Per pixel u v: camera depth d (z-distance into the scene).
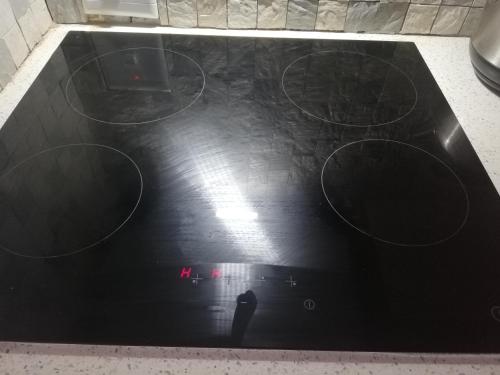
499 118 0.75
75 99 0.75
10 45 0.78
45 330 0.45
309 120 0.73
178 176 0.62
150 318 0.46
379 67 0.86
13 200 0.59
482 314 0.47
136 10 0.91
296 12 0.91
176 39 0.91
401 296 0.49
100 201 0.58
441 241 0.55
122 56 0.86
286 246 0.53
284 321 0.46
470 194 0.61
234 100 0.77
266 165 0.65
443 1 0.89
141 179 0.62
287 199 0.59
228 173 0.63
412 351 0.44
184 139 0.69
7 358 0.44
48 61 0.83
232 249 0.53
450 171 0.65
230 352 0.45
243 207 0.58
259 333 0.45
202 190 0.60
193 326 0.45
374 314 0.47
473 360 0.45
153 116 0.73
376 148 0.68
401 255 0.53
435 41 0.94
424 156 0.67
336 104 0.77
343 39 0.93
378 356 0.45
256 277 0.50
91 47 0.88
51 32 0.91
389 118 0.74
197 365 0.44
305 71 0.84
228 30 0.94
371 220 0.57
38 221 0.56
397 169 0.65
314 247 0.54
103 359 0.44
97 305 0.47
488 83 0.79
